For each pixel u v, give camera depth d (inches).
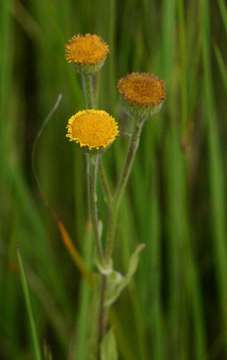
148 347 19.9
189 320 20.5
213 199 18.6
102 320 16.7
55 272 20.3
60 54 18.4
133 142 15.1
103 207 17.1
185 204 18.5
